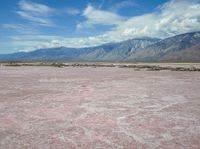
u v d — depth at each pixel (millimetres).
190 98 17922
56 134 9672
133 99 17500
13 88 23547
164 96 18844
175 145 8492
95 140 9016
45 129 10289
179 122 11352
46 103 15930
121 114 12891
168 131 10039
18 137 9320
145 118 12086
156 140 9000
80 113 13086
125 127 10578
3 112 13297
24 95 19250
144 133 9797
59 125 10875
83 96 18844
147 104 15648
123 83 28547
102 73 47531
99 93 20406
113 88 23641
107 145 8523
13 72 50031
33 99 17438
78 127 10586
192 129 10289
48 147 8336
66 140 9008
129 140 9008
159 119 11891
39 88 23641
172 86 25469
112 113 13125
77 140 9000
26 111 13539
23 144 8602
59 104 15570
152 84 27281
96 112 13352
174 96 18828
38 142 8797
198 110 13906
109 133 9805
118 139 9117
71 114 12859
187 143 8672
